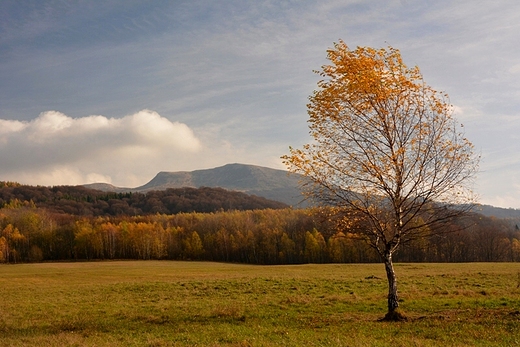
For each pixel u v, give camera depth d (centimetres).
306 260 11175
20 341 1653
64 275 6238
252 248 11994
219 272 6456
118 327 2005
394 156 1777
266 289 3428
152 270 7400
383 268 6256
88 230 12706
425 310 2189
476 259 10038
